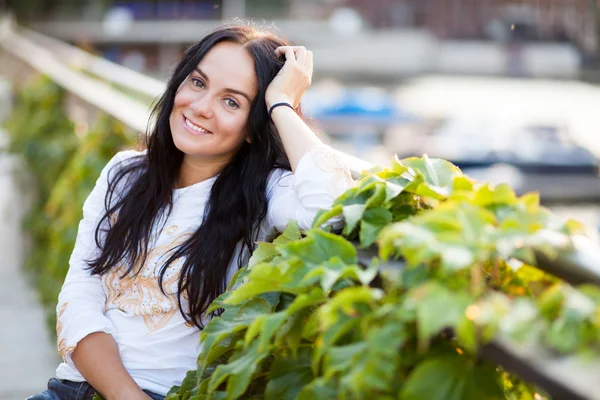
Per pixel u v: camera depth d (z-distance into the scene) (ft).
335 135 84.07
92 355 7.69
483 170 63.87
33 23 105.19
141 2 120.67
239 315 6.27
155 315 7.89
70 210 17.53
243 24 8.39
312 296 5.30
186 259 7.81
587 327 4.35
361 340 4.93
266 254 6.72
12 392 14.40
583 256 4.81
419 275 4.75
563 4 147.33
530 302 4.53
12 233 22.62
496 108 110.11
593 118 104.37
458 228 4.77
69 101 22.56
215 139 7.91
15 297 19.45
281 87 7.93
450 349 4.88
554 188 61.67
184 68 8.05
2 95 31.24
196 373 7.02
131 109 15.93
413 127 80.18
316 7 143.43
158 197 8.09
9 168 24.76
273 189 8.11
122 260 8.09
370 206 6.04
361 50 135.54
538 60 143.43
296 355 5.60
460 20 151.53
